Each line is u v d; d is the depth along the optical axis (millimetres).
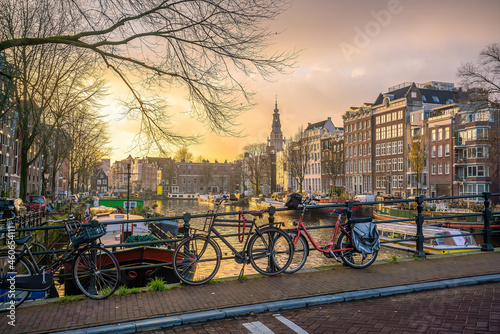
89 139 37188
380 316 4648
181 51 7895
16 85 15281
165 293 5574
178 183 139500
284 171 99312
